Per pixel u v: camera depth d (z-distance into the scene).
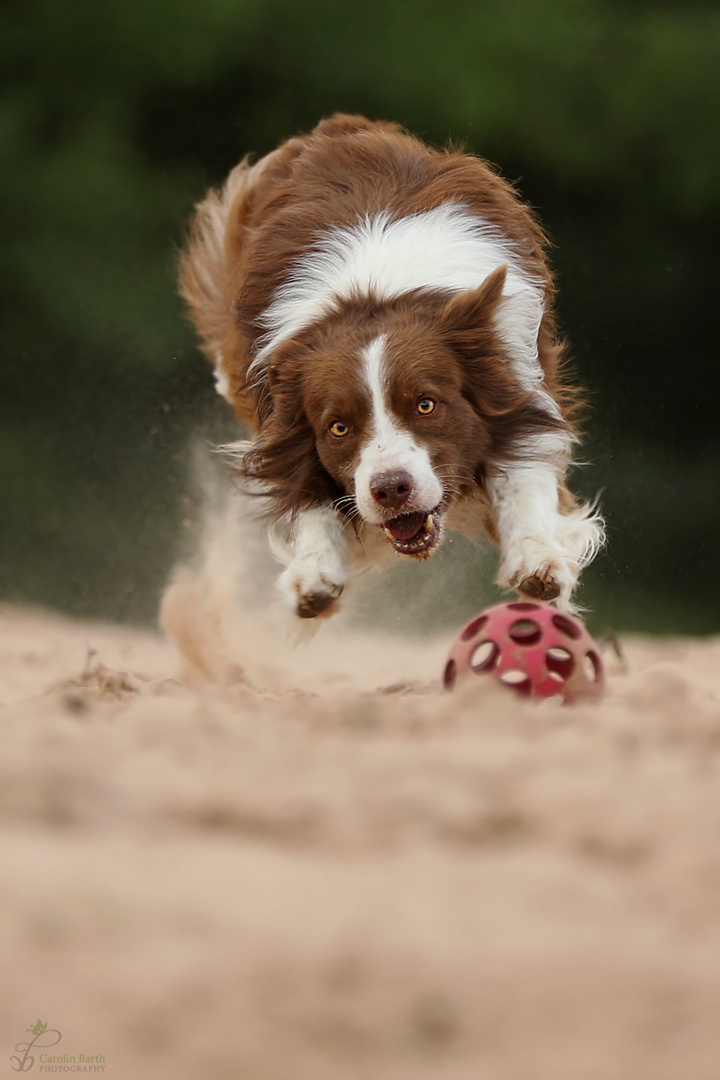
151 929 4.48
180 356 31.48
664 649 17.86
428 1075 3.68
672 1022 3.98
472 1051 3.82
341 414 10.30
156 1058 3.75
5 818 5.58
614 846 5.52
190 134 33.19
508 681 8.66
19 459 30.44
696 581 30.77
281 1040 3.86
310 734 7.57
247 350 11.76
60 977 4.12
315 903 4.79
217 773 6.51
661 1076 3.67
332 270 11.03
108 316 31.62
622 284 32.47
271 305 11.37
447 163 11.82
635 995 4.14
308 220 11.42
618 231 32.53
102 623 24.12
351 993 4.12
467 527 11.71
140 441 31.05
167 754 6.85
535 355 11.30
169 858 5.19
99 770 6.41
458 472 10.64
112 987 4.09
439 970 4.28
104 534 29.42
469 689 8.12
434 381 10.30
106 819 5.69
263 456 11.09
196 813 5.77
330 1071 3.71
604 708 8.43
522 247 11.66
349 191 11.59
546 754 6.89
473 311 10.58
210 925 4.54
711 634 30.16
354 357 10.30
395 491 9.89
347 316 10.71
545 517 10.97
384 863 5.30
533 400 11.14
